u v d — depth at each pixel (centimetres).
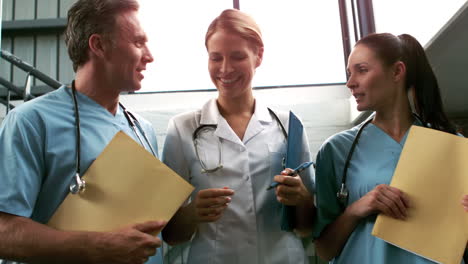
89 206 77
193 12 364
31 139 80
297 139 98
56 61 346
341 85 338
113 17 89
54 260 70
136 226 74
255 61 111
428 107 103
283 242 106
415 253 83
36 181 79
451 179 85
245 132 112
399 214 87
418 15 187
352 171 103
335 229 102
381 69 99
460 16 135
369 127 107
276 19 362
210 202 90
